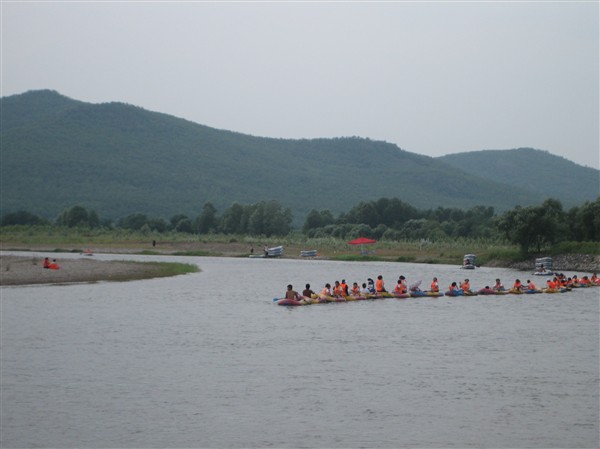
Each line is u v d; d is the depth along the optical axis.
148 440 27.20
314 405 31.12
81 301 64.25
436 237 177.50
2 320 52.69
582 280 83.31
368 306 64.44
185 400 31.83
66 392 33.00
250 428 28.38
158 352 41.62
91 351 41.75
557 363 38.81
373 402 31.52
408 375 36.12
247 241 180.62
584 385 34.25
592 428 28.45
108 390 33.28
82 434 27.77
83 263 102.94
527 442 27.03
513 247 133.25
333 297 67.88
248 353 41.41
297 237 196.00
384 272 106.75
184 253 158.00
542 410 30.52
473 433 27.89
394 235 187.38
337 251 159.38
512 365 38.31
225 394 32.66
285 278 94.88
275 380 35.12
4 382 34.69
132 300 66.00
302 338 46.44
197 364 38.47
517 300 69.56
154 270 98.25
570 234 119.69
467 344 44.47
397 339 46.16
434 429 28.30
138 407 30.86
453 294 73.44
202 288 78.81
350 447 26.52
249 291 76.44
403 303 66.94
